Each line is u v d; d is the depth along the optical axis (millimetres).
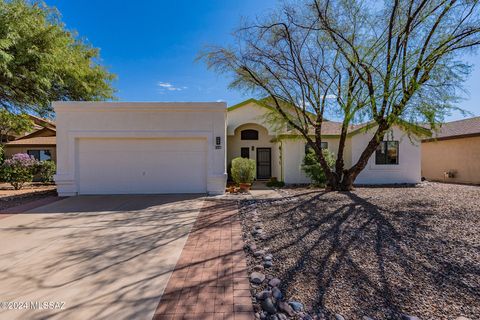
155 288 3457
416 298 3078
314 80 10500
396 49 8742
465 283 3346
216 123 10859
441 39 8398
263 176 17719
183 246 4988
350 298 3121
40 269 3996
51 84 11570
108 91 15023
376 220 6109
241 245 5027
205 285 3529
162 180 10992
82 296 3264
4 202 9422
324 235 5281
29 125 17812
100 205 8742
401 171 14438
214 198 10000
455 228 5293
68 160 10586
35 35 10016
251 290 3404
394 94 8969
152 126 10727
